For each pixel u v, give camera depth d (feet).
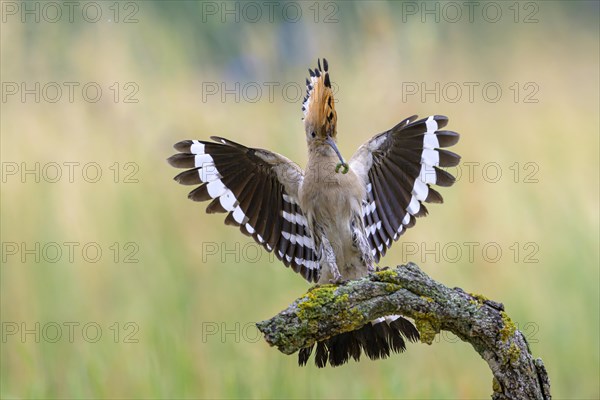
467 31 55.72
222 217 37.88
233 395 32.37
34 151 41.04
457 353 34.14
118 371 33.81
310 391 32.53
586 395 34.32
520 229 38.83
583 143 45.03
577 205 39.73
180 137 41.19
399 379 32.42
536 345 35.42
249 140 40.37
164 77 46.57
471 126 45.29
